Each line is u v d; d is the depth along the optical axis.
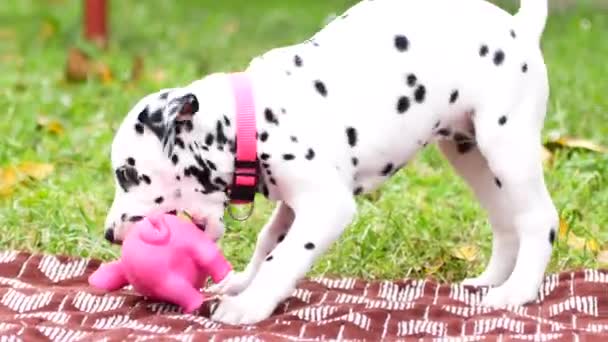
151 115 5.09
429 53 5.45
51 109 8.93
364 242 6.23
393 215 6.55
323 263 6.16
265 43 11.81
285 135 5.20
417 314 5.38
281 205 5.55
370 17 5.55
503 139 5.51
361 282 5.85
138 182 5.19
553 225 5.64
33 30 12.15
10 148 7.83
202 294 5.43
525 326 5.16
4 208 6.77
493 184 5.87
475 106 5.52
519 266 5.64
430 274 6.15
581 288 5.62
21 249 6.35
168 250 5.21
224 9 13.88
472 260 6.26
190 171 5.18
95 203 6.85
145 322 5.08
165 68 10.30
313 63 5.38
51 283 5.79
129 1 13.73
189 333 4.86
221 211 5.30
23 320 5.04
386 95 5.38
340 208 5.23
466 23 5.54
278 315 5.27
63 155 7.80
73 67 9.88
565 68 9.99
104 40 10.90
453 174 7.45
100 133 8.04
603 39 11.31
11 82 9.65
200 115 5.15
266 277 5.20
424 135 5.52
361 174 5.46
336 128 5.30
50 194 6.85
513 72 5.51
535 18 5.72
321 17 13.16
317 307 5.35
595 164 7.38
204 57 11.04
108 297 5.44
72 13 12.58
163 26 12.31
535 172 5.56
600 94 9.09
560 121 8.24
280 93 5.25
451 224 6.67
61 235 6.32
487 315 5.37
